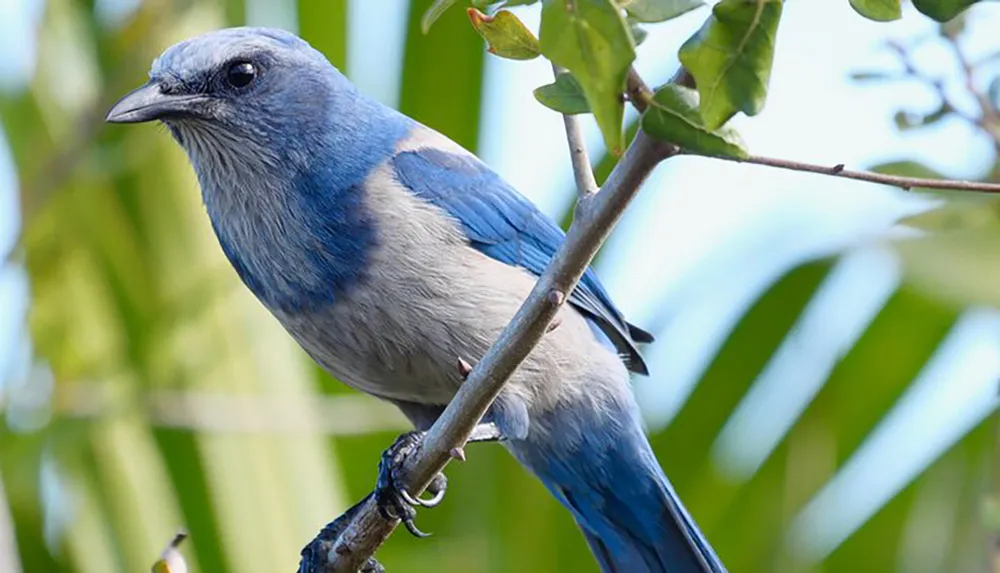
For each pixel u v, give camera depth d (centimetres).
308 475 1191
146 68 1230
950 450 1267
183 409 1178
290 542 1170
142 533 1158
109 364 1183
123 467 1162
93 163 1173
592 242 700
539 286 724
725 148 607
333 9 1302
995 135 1041
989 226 1136
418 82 1309
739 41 581
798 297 1247
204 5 1278
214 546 1166
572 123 714
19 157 1201
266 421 1188
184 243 1212
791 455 1248
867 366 1274
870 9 636
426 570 1227
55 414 1162
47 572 1162
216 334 1198
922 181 658
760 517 1244
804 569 1226
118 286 1198
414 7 1302
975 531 1239
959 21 1041
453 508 1244
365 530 901
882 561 1270
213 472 1170
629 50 570
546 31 577
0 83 1225
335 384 1298
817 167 648
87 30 1265
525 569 1233
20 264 1177
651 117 610
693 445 1250
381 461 910
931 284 1149
